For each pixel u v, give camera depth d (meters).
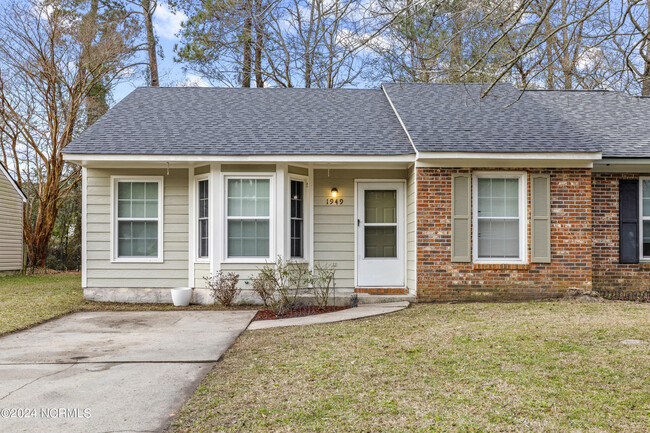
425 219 9.97
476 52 7.60
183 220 10.80
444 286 9.95
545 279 9.97
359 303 10.14
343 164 10.63
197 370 5.55
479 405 4.24
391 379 5.00
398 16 5.80
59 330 7.91
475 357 5.75
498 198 10.18
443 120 10.96
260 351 6.34
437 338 6.73
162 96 12.95
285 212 10.37
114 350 6.48
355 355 5.95
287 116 11.77
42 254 21.67
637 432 3.66
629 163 10.26
